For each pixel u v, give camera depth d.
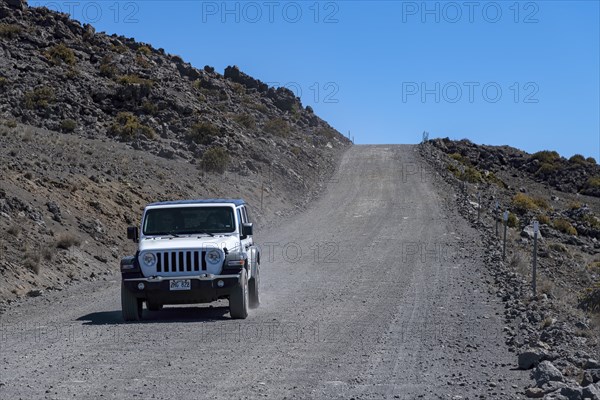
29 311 17.12
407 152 96.50
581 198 98.69
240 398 8.72
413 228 42.09
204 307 17.47
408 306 17.06
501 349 11.96
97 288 21.31
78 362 10.89
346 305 17.23
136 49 95.81
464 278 22.58
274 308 16.83
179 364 10.68
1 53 71.19
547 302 17.89
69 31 85.38
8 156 32.91
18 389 9.20
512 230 44.38
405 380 9.71
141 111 68.25
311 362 10.85
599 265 43.53
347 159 88.44
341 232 40.50
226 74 115.75
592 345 12.66
